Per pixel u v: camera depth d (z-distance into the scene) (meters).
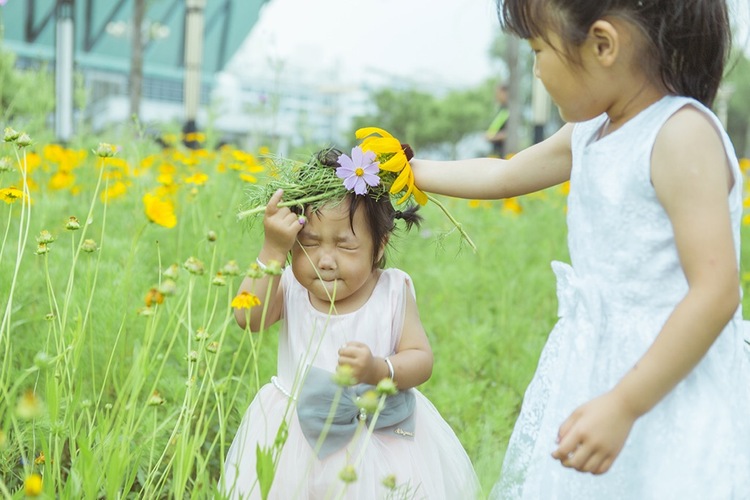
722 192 1.48
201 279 3.10
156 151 5.84
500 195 2.00
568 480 1.59
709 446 1.49
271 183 1.99
